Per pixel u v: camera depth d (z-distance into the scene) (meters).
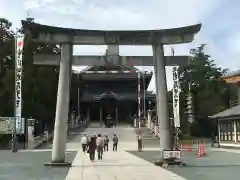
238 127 47.72
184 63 25.47
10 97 63.88
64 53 24.59
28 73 66.00
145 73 88.62
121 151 44.22
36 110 68.06
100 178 18.16
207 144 60.38
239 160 29.45
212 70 87.56
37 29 23.92
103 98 88.31
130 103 91.44
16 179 18.19
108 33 24.58
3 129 50.00
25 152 43.94
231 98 84.50
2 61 72.62
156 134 65.44
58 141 24.27
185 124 79.00
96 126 84.56
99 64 25.02
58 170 22.20
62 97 24.25
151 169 22.03
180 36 24.80
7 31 76.38
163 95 24.86
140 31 24.67
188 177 18.14
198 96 84.25
